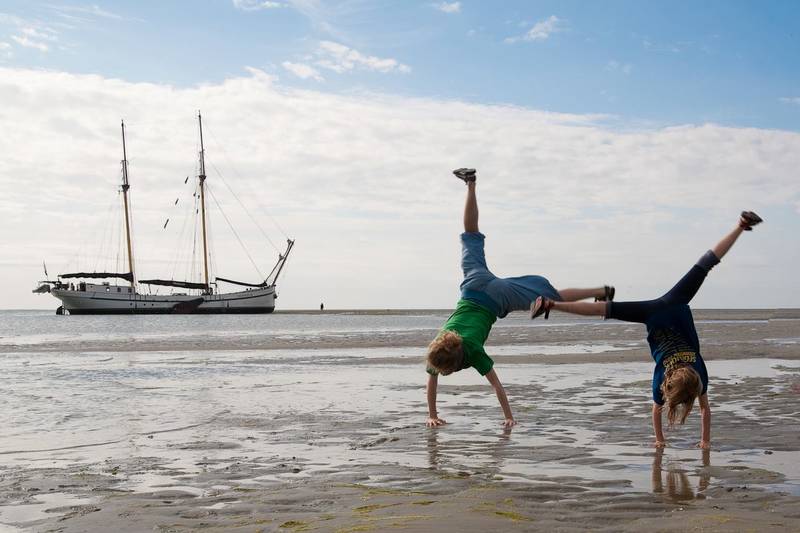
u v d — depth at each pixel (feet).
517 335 94.43
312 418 27.78
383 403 32.22
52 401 33.17
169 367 51.78
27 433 24.81
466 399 33.42
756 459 19.43
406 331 116.88
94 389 37.91
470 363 25.98
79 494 16.40
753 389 35.32
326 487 16.60
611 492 15.70
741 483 16.58
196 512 14.60
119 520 14.12
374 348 73.51
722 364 50.03
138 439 23.59
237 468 19.02
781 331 102.27
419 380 42.14
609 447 21.42
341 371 48.29
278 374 46.16
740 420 26.13
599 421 26.55
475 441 22.62
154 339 91.97
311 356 62.59
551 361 54.70
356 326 152.66
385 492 15.92
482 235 27.43
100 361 57.67
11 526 13.89
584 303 21.93
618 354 61.05
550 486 16.31
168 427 25.93
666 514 13.79
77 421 27.37
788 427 24.56
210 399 33.76
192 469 18.98
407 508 14.29
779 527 12.69
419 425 25.99
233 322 197.88
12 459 20.53
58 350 71.20
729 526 12.78
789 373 43.55
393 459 19.92
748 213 21.29
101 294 286.05
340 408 30.63
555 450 20.98
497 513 13.79
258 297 310.24
